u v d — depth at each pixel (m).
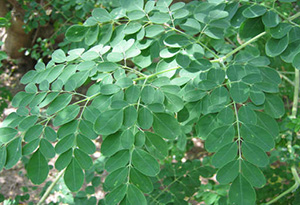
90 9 0.53
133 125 0.21
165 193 0.36
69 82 0.24
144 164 0.20
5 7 0.87
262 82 0.23
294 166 0.36
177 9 0.27
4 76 1.04
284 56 0.23
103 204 0.36
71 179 0.20
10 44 1.00
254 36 0.27
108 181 0.20
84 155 0.20
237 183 0.19
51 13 0.76
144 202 0.19
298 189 0.35
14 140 0.21
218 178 0.19
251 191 0.19
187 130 0.36
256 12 0.25
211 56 0.29
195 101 0.24
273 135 0.22
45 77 0.25
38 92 0.24
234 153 0.20
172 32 0.28
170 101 0.23
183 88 0.25
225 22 0.26
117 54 0.25
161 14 0.27
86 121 0.21
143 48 0.27
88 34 0.28
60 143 0.20
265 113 0.22
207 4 0.28
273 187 0.38
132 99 0.22
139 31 0.27
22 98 0.24
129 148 0.20
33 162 0.20
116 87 0.22
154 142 0.21
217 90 0.23
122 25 0.27
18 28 0.93
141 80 0.26
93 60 0.26
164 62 0.27
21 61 1.06
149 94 0.22
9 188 0.68
